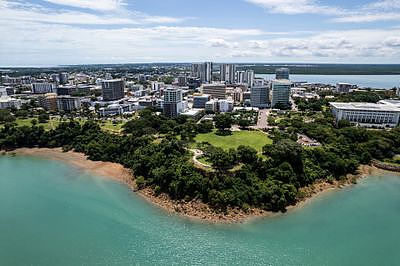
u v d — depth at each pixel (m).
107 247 110.00
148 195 150.62
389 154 192.38
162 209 137.50
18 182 169.25
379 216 129.62
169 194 147.62
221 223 125.25
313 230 119.50
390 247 109.44
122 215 132.00
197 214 131.88
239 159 159.62
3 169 190.62
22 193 154.62
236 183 143.75
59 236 116.81
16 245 111.75
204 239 114.31
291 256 104.50
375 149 192.25
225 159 149.75
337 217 128.75
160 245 110.88
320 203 140.88
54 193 154.25
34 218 130.00
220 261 102.06
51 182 168.75
